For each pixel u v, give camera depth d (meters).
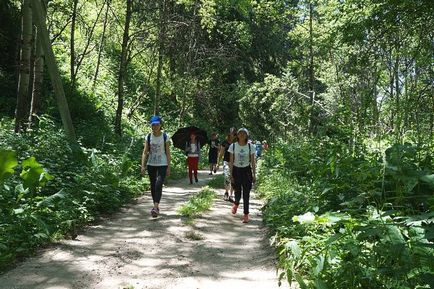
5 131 10.99
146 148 8.88
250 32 32.41
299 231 5.31
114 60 29.48
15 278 5.00
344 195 5.58
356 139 7.70
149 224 8.02
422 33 12.70
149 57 25.36
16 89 19.02
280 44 35.12
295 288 4.40
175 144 16.12
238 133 8.66
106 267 5.49
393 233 3.49
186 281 5.04
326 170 6.24
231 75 35.34
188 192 12.89
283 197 8.14
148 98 30.45
